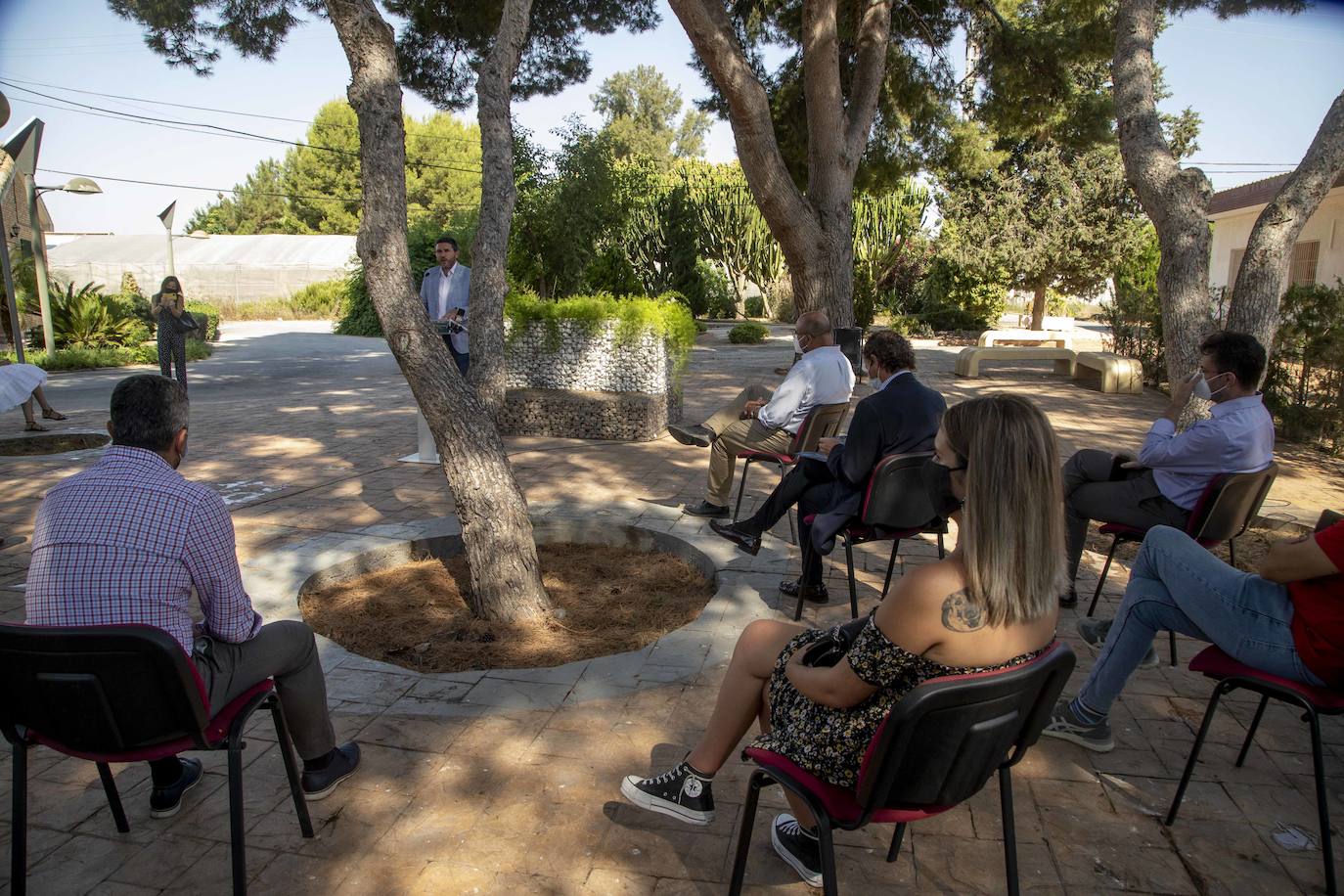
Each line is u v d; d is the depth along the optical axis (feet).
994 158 65.46
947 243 76.43
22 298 66.49
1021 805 9.10
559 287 70.90
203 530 7.55
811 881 7.85
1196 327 18.20
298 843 8.42
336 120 171.94
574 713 10.85
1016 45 44.98
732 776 9.63
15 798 7.36
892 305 95.55
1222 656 8.69
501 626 14.03
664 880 7.91
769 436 18.06
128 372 58.13
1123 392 45.37
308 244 133.08
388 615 14.71
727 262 106.52
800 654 7.08
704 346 72.49
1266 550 18.07
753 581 15.37
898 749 5.81
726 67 32.14
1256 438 11.89
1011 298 113.39
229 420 34.22
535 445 28.02
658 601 15.39
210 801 9.14
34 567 7.30
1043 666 6.04
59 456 26.22
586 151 69.46
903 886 7.83
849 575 13.16
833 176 38.81
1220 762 9.95
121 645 6.59
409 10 37.19
